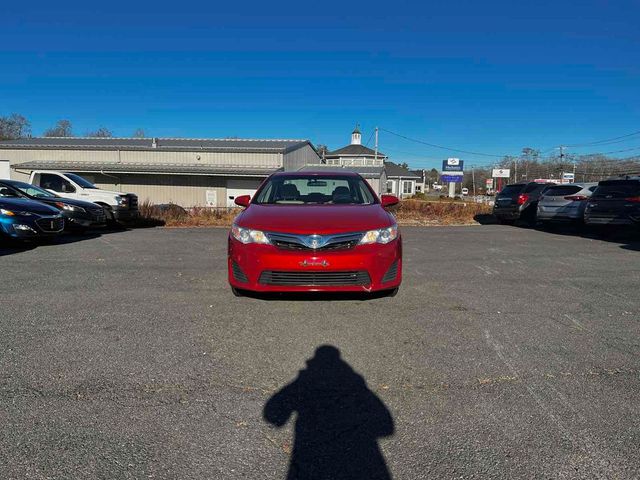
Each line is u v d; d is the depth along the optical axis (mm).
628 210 10570
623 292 5703
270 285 4555
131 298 5270
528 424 2672
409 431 2609
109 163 28172
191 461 2324
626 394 3031
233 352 3703
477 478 2205
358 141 56188
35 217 8961
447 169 42062
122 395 2975
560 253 8828
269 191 6031
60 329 4188
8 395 2949
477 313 4777
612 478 2203
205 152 27812
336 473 2244
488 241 10828
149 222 16281
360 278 4555
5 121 55719
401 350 3775
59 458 2326
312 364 3494
